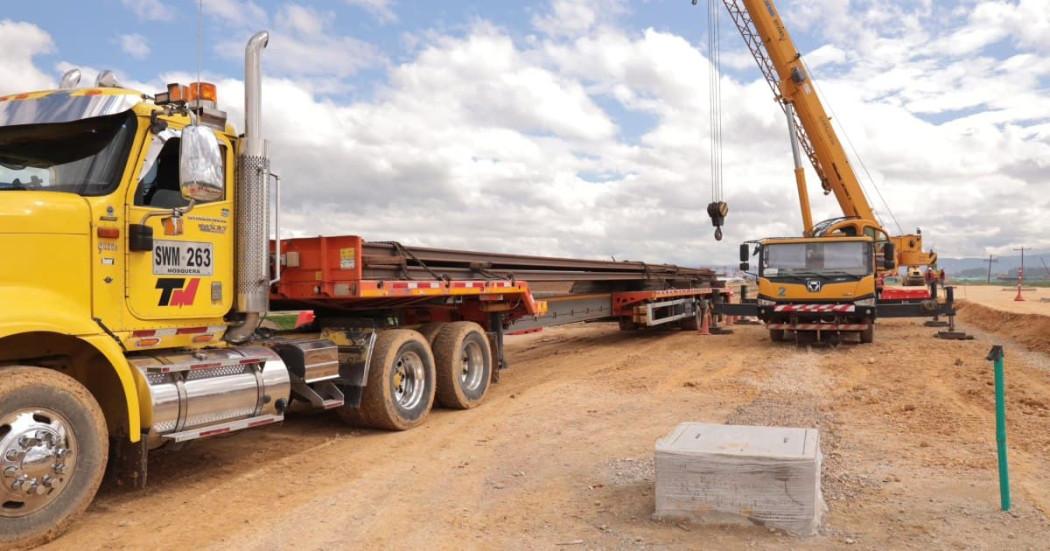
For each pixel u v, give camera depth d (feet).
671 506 15.85
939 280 82.48
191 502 18.02
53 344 16.97
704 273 76.23
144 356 18.39
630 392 33.37
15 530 14.53
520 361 47.85
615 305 55.06
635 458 21.34
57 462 15.14
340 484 19.53
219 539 15.48
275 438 25.13
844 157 71.67
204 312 19.61
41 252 15.87
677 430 17.94
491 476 20.06
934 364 40.91
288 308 27.50
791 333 61.00
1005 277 473.67
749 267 56.54
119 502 18.03
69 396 15.48
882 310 54.08
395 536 15.60
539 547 14.79
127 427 17.37
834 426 25.36
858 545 14.40
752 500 15.30
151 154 18.20
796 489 15.02
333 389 24.77
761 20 69.77
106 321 17.06
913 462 20.44
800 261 53.42
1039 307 80.69
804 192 70.69
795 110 71.82
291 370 22.59
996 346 16.55
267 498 18.35
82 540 15.42
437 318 33.45
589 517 16.42
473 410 30.07
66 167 17.49
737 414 27.61
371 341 25.45
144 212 17.92
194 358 19.10
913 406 28.32
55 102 17.76
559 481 19.35
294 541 15.35
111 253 17.20
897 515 16.07
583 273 46.29
